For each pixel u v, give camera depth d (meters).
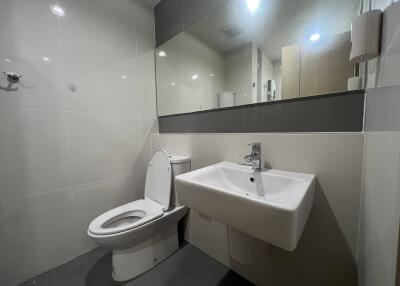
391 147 0.37
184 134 1.43
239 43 1.12
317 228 0.83
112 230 0.99
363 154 0.71
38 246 1.14
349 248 0.77
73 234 1.28
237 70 1.13
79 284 1.09
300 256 0.90
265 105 1.00
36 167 1.12
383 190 0.43
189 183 0.76
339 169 0.76
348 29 0.76
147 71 1.64
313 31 0.85
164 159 1.35
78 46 1.24
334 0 0.79
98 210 1.39
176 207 1.32
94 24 1.31
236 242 0.83
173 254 1.33
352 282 0.77
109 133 1.42
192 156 1.38
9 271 1.05
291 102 0.91
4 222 1.03
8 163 1.02
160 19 1.63
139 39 1.57
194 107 1.38
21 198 1.07
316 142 0.81
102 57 1.36
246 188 0.93
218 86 1.22
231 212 0.63
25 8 1.03
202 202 0.72
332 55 0.80
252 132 1.06
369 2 0.71
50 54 1.13
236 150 1.11
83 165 1.30
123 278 1.10
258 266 1.05
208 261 1.27
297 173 0.86
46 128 1.14
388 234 0.36
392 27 0.42
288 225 0.50
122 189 1.52
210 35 1.26
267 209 0.53
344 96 0.76
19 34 1.02
